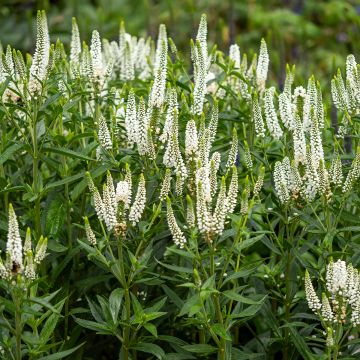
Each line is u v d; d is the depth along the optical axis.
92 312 5.78
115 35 13.15
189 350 5.54
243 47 14.30
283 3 16.34
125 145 6.59
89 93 6.47
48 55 5.98
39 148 6.13
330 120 8.25
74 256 6.52
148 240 6.14
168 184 5.57
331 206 6.02
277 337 6.21
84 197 6.49
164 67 5.99
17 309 5.12
